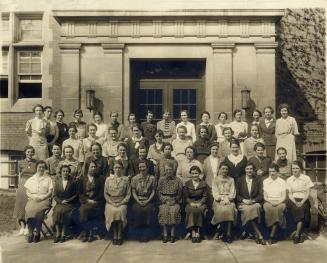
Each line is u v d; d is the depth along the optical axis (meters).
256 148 8.38
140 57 11.33
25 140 11.95
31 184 7.91
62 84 11.28
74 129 8.82
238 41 11.22
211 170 8.33
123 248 7.32
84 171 8.22
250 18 11.22
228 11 11.15
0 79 12.45
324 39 12.12
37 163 8.02
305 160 11.92
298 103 12.07
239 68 11.26
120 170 7.82
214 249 7.24
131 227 8.16
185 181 8.20
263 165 8.27
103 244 7.56
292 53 12.13
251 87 11.24
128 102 11.34
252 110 11.20
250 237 7.91
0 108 12.05
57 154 8.45
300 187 7.91
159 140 8.82
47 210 7.97
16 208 8.24
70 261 6.66
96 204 7.77
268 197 7.72
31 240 7.73
